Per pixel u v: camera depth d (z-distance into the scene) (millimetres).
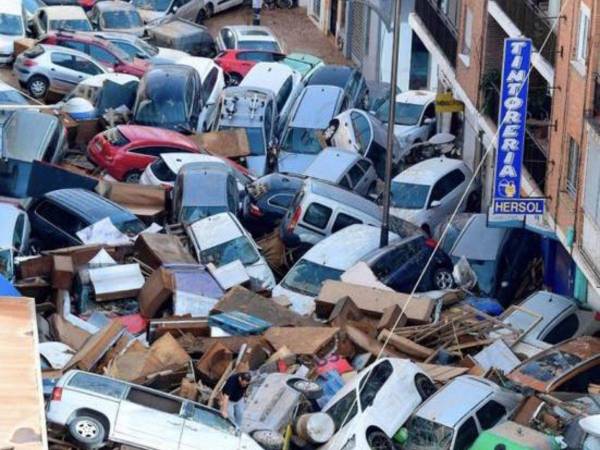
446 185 45188
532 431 29047
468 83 44969
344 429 29422
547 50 37094
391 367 30891
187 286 36656
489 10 42156
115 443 28766
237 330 34719
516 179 35500
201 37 64062
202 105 52688
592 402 31219
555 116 35781
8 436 23469
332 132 49312
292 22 71750
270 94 51250
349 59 66125
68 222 40562
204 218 40875
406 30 58906
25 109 46688
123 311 36594
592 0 32781
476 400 30219
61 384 29031
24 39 59469
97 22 64438
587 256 32844
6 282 35000
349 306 35719
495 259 39938
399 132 52406
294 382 31312
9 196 43406
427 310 35781
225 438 29156
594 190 32219
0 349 26484
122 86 52469
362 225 41000
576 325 36125
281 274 41469
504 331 35562
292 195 44062
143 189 43406
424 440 29656
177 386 32094
